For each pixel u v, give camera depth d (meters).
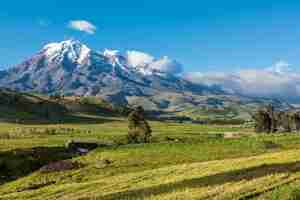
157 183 39.62
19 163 71.31
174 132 174.00
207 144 83.00
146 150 80.62
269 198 24.00
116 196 35.28
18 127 180.62
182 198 27.66
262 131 159.50
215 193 27.95
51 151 84.31
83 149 94.44
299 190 24.27
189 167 48.81
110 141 113.94
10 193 50.59
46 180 58.84
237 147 77.31
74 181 56.25
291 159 43.81
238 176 35.72
